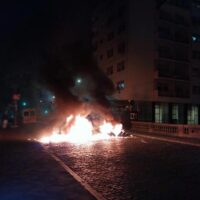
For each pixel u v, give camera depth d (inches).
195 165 440.1
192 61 1972.2
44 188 299.6
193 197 271.0
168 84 1873.8
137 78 1749.5
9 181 331.0
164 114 1881.2
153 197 270.4
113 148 654.5
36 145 703.7
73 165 435.8
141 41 1777.8
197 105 2042.3
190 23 1969.7
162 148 657.6
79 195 273.6
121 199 263.7
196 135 874.8
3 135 952.3
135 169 406.6
